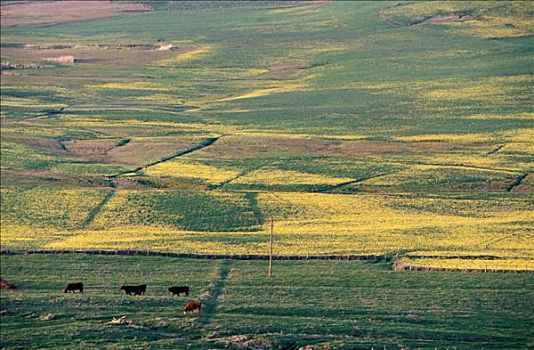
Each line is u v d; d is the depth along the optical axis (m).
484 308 131.50
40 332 121.31
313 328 122.94
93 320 126.94
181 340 118.44
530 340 119.50
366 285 142.00
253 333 121.38
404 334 121.31
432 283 142.50
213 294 137.88
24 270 149.88
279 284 142.50
